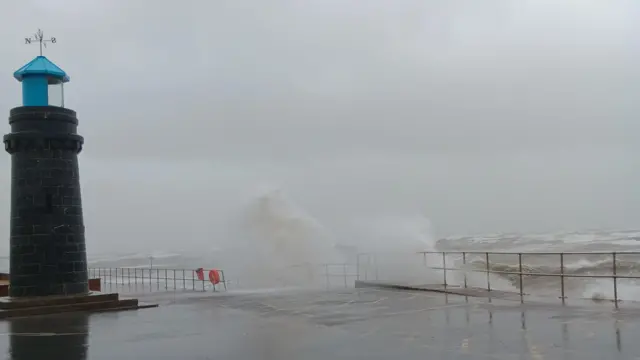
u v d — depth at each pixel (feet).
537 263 125.39
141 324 39.70
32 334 35.91
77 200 50.24
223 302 52.70
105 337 34.55
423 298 50.42
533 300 46.39
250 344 31.30
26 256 47.44
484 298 48.78
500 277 92.12
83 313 45.91
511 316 38.04
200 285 96.68
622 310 39.34
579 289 77.97
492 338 30.58
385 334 32.96
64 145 49.19
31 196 47.80
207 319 41.65
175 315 44.21
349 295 55.52
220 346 30.94
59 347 31.45
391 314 41.01
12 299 46.85
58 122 48.80
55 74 50.03
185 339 33.42
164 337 34.24
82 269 49.98
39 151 48.06
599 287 78.79
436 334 32.35
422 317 39.04
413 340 30.81
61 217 48.65
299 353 28.45
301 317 41.19
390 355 27.27
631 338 29.45
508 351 27.22
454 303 45.93
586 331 31.76
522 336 30.86
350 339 31.83
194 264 179.42
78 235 49.83
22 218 47.75
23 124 48.06
